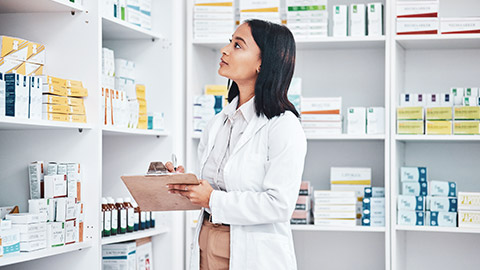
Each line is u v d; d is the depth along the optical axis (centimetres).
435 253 373
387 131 333
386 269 330
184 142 356
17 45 252
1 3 261
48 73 276
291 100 342
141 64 340
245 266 223
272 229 227
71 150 272
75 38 273
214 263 233
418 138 330
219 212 221
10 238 226
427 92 372
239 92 246
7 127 255
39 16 277
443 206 329
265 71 229
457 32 334
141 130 307
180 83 349
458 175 369
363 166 379
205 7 353
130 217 305
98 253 268
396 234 335
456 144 369
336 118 340
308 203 349
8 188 279
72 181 265
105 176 343
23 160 278
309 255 385
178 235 344
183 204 238
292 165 220
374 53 378
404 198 333
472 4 369
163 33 339
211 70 391
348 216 337
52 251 243
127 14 311
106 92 283
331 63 383
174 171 241
